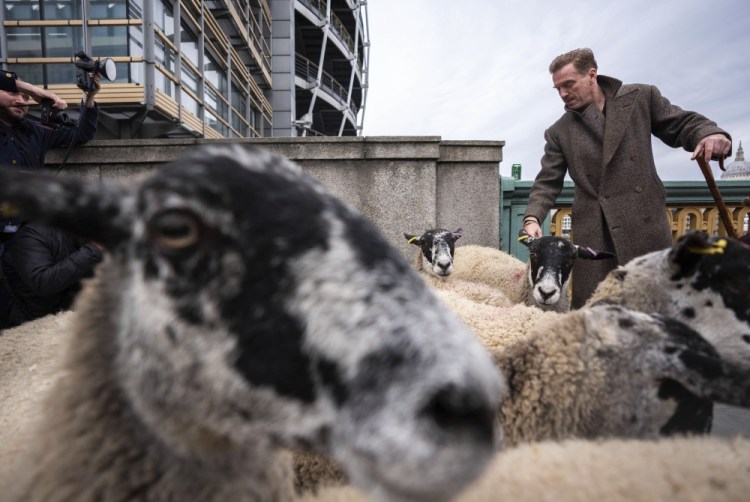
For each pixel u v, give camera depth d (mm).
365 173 6000
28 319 3332
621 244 3510
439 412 798
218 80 16391
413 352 820
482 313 2900
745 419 2307
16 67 8664
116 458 1101
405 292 911
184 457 1110
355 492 1200
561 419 1655
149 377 1009
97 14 8727
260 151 1141
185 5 12000
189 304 953
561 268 4277
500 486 1045
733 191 5855
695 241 1778
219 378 947
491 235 6242
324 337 880
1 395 2023
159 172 1053
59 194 1033
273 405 925
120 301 1130
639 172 3434
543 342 1770
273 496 1301
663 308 1980
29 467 1125
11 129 3639
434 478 781
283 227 948
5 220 3012
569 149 3742
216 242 945
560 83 3580
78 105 8758
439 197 6188
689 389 1524
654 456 1099
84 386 1151
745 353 1758
